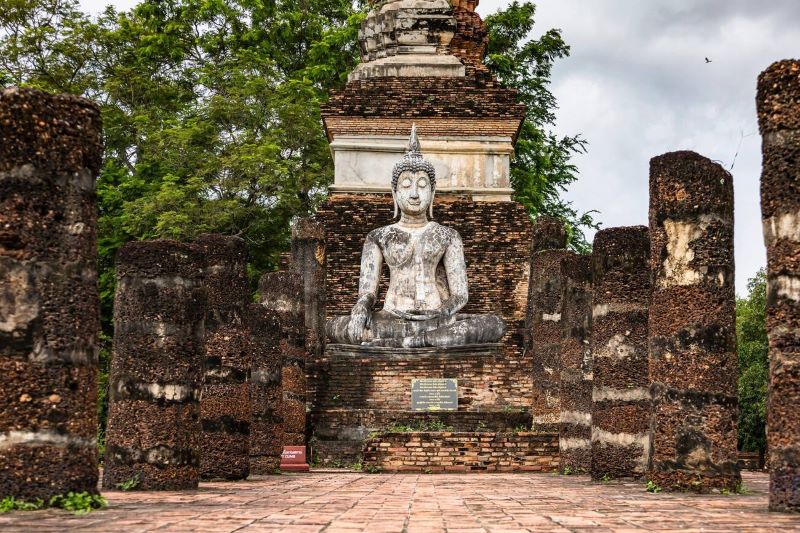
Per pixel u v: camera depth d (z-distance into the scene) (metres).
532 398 23.91
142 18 42.06
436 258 29.11
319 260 28.09
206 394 16.73
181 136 34.94
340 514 10.60
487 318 27.30
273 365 19.84
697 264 14.14
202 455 16.64
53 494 10.82
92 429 11.24
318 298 27.84
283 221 36.62
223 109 36.75
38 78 36.78
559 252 22.95
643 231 16.56
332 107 31.78
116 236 34.25
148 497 12.81
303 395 22.84
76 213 11.30
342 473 21.06
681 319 14.12
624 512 10.84
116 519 9.83
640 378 16.36
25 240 11.02
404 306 28.64
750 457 30.58
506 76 40.75
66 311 11.09
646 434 16.27
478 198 31.50
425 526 9.36
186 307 14.34
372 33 33.25
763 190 11.14
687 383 14.01
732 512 10.77
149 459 13.98
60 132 11.28
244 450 16.98
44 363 10.93
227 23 42.81
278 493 13.88
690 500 12.58
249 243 36.47
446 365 26.27
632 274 16.48
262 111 37.47
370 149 31.77
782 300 10.82
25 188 11.09
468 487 15.53
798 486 10.61
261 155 34.44
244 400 17.00
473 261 30.55
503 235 30.73
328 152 38.47
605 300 16.61
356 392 26.25
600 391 16.61
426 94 31.86
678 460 13.95
